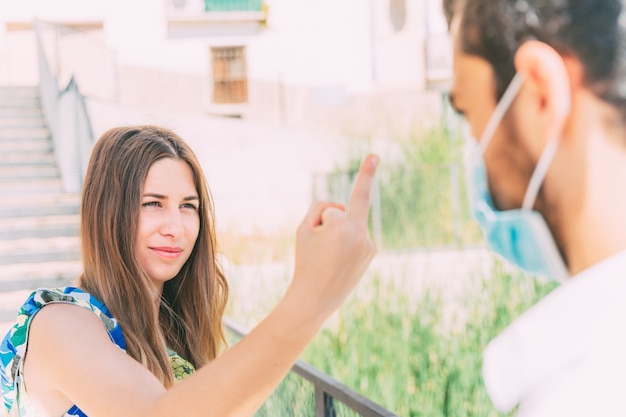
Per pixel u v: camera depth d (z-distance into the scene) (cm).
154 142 140
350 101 1083
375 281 471
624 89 150
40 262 688
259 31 1231
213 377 81
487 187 181
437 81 855
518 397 174
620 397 151
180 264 142
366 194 79
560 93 159
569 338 162
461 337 387
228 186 1008
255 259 778
